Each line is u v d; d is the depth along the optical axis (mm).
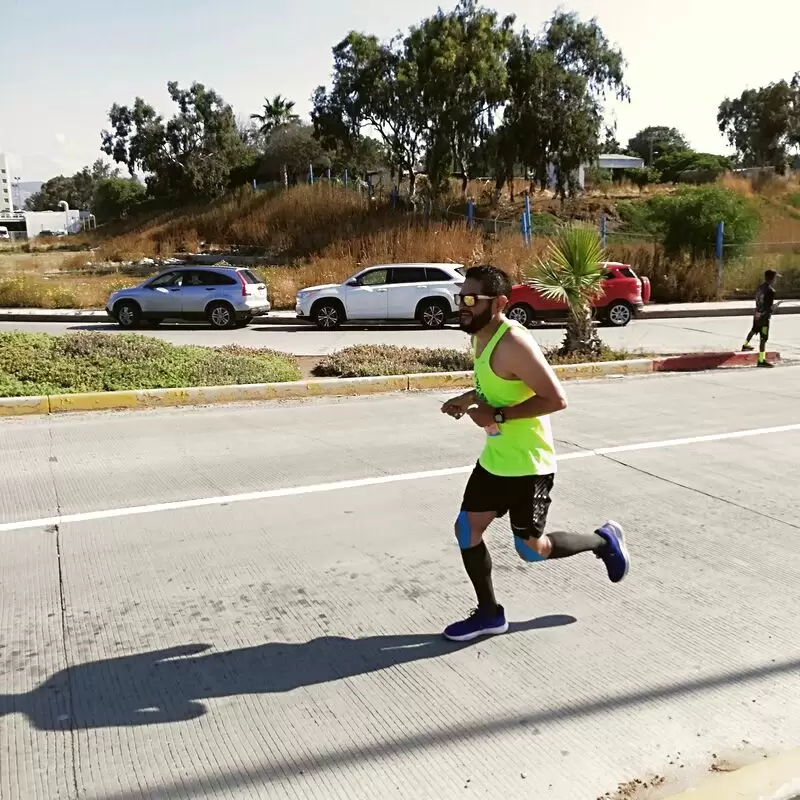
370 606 4305
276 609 4273
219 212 41375
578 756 2994
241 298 20078
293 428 8664
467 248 27203
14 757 3004
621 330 19078
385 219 34094
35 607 4293
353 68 36375
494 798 2766
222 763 2973
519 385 3467
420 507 5938
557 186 39500
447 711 3305
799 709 3293
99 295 25094
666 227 27312
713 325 20156
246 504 6012
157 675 3604
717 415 9250
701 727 3170
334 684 3523
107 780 2879
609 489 6363
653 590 4488
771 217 38625
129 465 7137
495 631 3951
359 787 2834
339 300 20062
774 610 4230
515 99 36906
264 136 65188
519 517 3627
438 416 9297
